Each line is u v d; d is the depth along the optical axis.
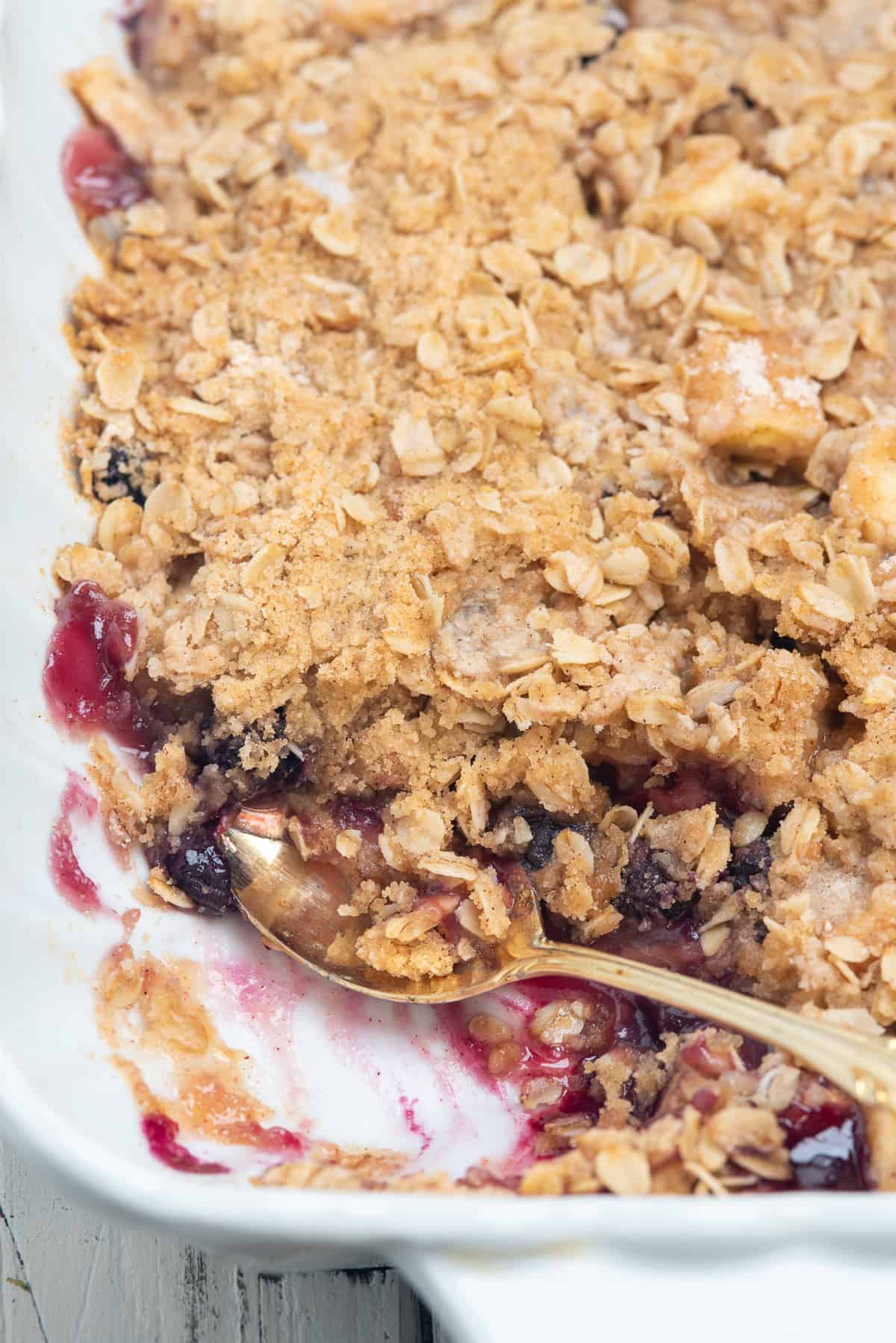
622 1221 0.45
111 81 0.58
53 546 0.53
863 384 0.55
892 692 0.51
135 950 0.52
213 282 0.56
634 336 0.56
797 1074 0.49
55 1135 0.46
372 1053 0.52
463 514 0.53
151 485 0.54
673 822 0.52
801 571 0.53
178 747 0.53
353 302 0.55
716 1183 0.47
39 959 0.49
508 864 0.52
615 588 0.53
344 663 0.52
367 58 0.59
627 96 0.58
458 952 0.52
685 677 0.53
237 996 0.52
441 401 0.54
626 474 0.54
